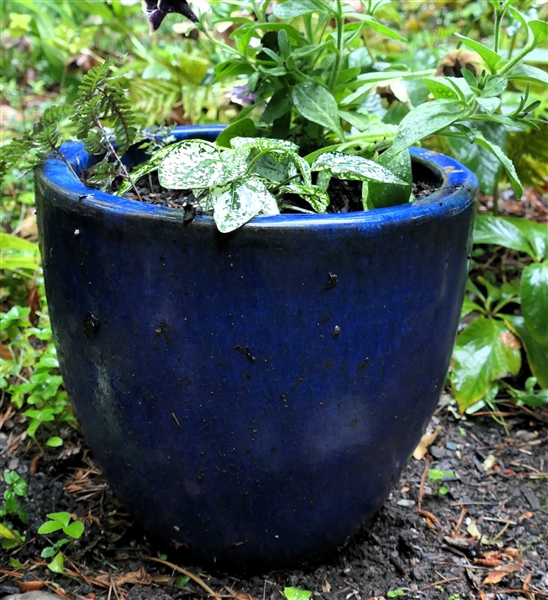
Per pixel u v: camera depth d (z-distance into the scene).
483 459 1.16
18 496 1.08
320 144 1.04
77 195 0.90
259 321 0.88
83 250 0.90
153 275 0.88
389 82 1.17
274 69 1.00
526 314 1.23
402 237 0.89
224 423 0.91
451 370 1.23
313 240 0.87
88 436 0.98
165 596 0.99
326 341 0.89
